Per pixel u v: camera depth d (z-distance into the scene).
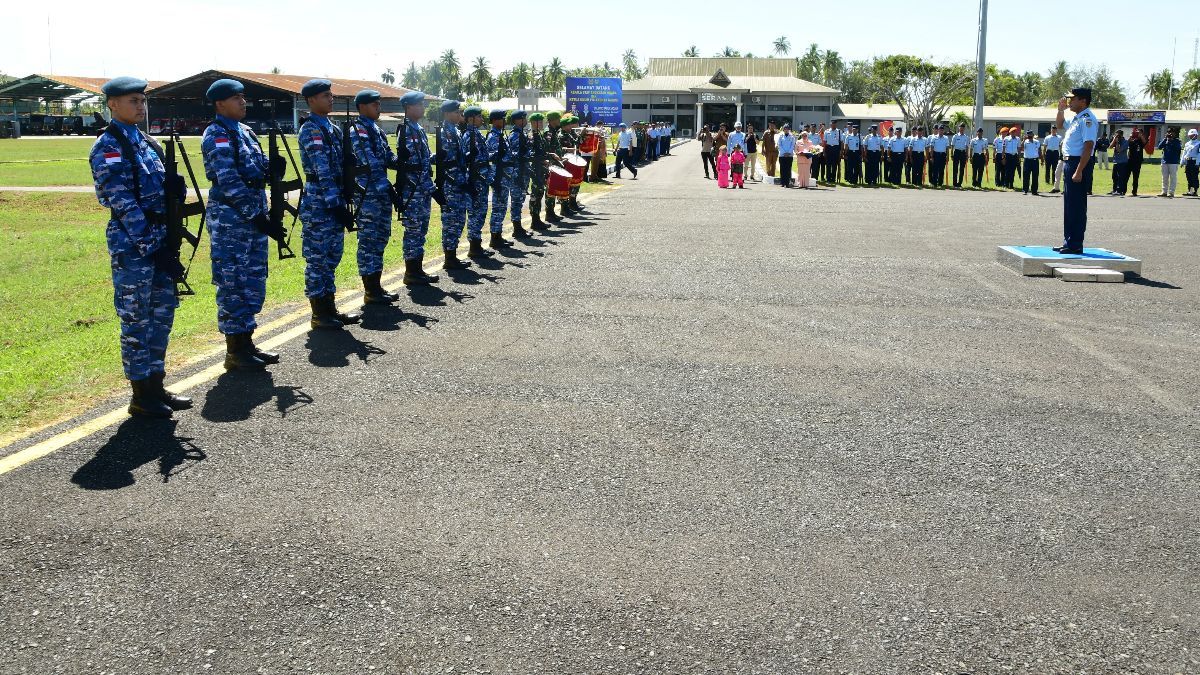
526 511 4.39
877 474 4.89
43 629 3.42
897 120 95.00
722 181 27.55
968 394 6.30
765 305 9.23
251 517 4.32
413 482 4.73
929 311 9.02
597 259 12.13
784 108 95.12
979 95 34.06
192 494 4.57
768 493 4.63
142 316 5.59
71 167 35.72
